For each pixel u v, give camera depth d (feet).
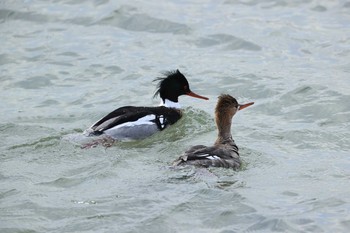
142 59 68.95
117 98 61.98
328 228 38.86
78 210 40.34
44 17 77.46
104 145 51.90
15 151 49.73
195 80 64.90
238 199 41.78
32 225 38.73
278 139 52.80
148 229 38.40
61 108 60.03
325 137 52.95
